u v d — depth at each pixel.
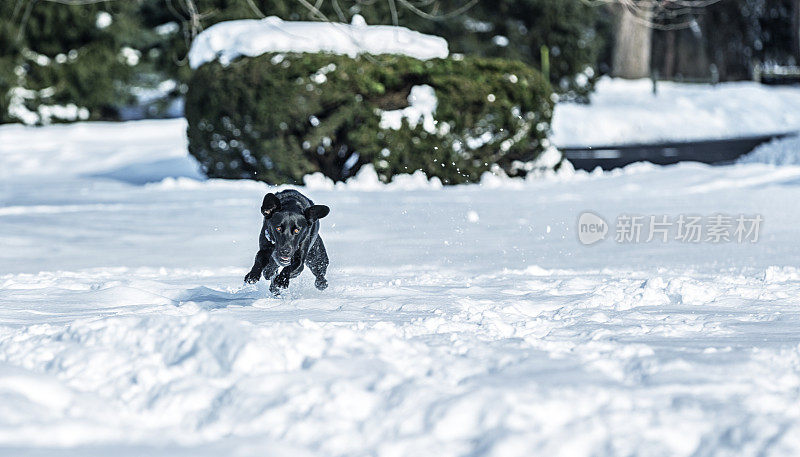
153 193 22.16
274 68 21.64
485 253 12.55
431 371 4.93
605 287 8.75
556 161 23.28
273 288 8.31
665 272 10.30
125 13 47.84
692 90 43.16
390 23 45.94
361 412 4.37
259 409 4.37
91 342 5.48
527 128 22.77
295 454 3.85
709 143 33.06
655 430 4.00
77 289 9.40
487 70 22.47
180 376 4.89
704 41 64.69
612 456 3.81
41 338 5.83
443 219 16.38
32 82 46.88
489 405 4.20
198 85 22.80
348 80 21.69
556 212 17.05
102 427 4.11
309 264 8.87
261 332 5.29
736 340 5.98
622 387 4.58
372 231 14.98
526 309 7.77
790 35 65.69
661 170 22.39
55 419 4.21
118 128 41.25
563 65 46.47
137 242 14.48
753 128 37.84
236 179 23.39
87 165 31.02
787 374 4.77
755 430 3.92
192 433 4.19
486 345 5.61
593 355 5.24
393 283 9.59
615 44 48.19
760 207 16.64
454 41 48.22
